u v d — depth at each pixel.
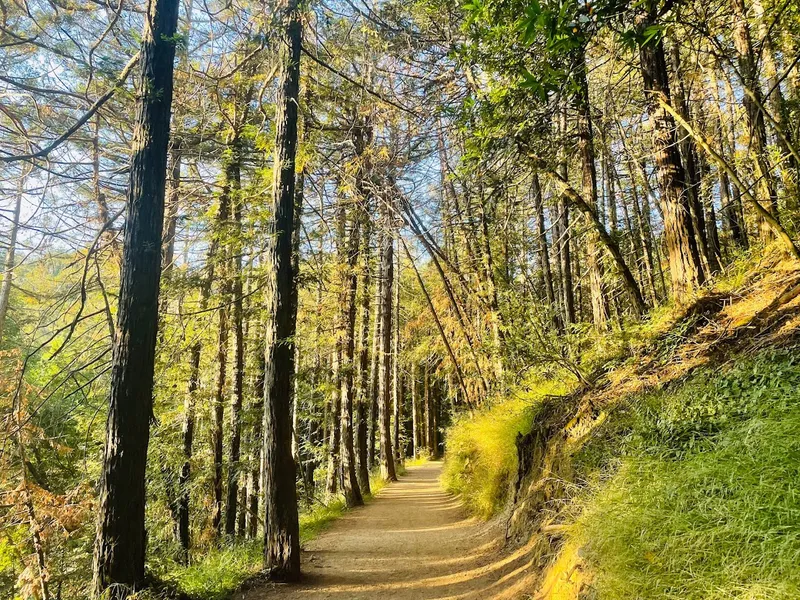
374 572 7.20
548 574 4.43
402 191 12.30
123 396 5.51
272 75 8.17
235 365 11.80
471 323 16.97
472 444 12.45
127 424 5.46
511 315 8.00
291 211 7.62
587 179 8.01
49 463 10.98
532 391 9.66
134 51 8.30
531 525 6.43
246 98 11.48
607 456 4.70
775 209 5.50
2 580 10.09
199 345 11.95
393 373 27.12
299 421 18.66
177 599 5.73
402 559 7.94
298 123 10.16
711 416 3.72
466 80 7.76
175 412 11.79
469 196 12.24
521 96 5.26
